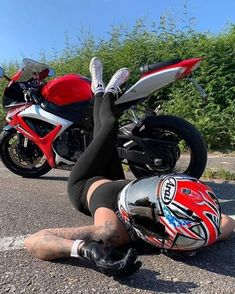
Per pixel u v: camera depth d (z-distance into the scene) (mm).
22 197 1357
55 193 1406
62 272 834
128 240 910
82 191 1022
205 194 826
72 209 1228
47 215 1174
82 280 806
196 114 2201
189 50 2535
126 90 1237
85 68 2768
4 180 1599
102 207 921
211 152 2088
